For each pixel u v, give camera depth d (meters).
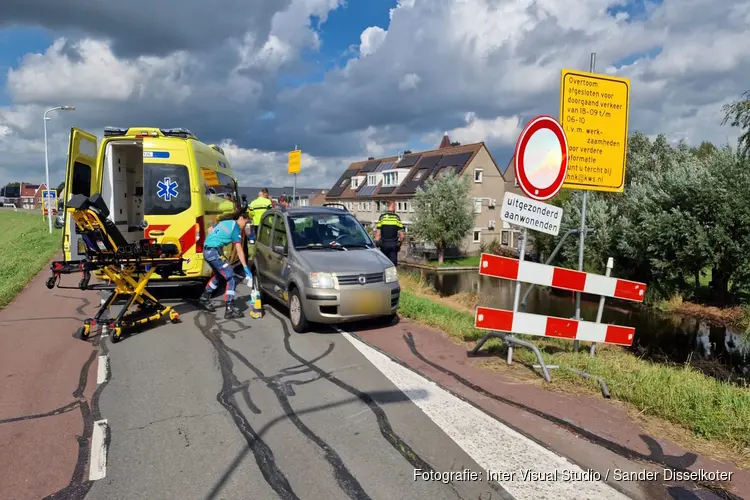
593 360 5.58
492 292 29.83
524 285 34.19
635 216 25.47
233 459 3.71
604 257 28.14
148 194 9.04
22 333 7.25
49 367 5.77
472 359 5.97
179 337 7.07
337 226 8.48
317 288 6.95
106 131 9.20
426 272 43.50
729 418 4.01
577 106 6.37
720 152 22.84
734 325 19.31
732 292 22.88
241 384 5.25
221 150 13.15
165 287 11.02
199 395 4.96
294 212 8.63
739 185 21.20
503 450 3.80
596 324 5.91
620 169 6.60
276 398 4.86
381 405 4.64
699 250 21.75
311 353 6.30
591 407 4.54
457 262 48.34
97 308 8.97
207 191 9.93
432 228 46.09
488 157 54.28
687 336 17.66
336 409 4.58
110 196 9.80
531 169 5.53
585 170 6.45
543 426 4.18
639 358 6.60
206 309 8.80
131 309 8.85
